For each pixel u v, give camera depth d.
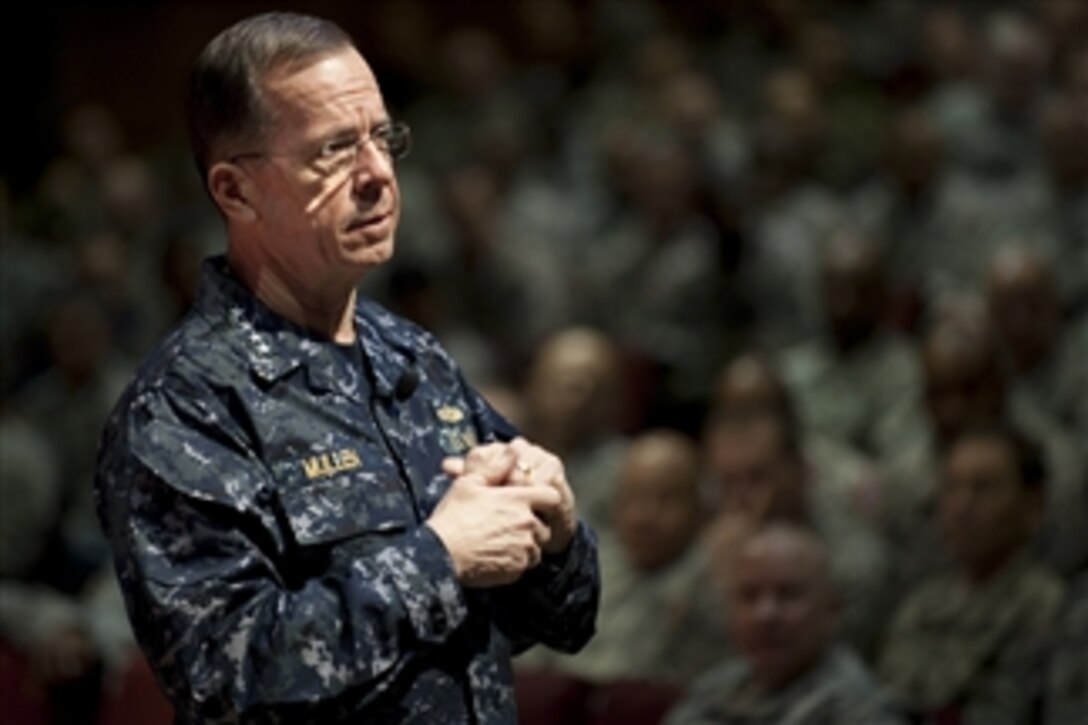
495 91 22.53
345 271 5.06
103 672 11.32
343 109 5.01
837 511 12.34
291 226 5.03
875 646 11.85
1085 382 13.88
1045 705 10.52
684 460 11.73
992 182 18.81
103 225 21.53
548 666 11.59
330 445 4.97
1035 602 10.88
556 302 18.53
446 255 19.39
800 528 9.91
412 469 5.10
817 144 19.56
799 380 14.79
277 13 5.17
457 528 4.87
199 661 4.69
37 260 20.61
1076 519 12.19
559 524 5.13
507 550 4.90
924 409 12.71
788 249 17.94
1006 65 19.62
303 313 5.15
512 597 5.30
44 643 11.21
